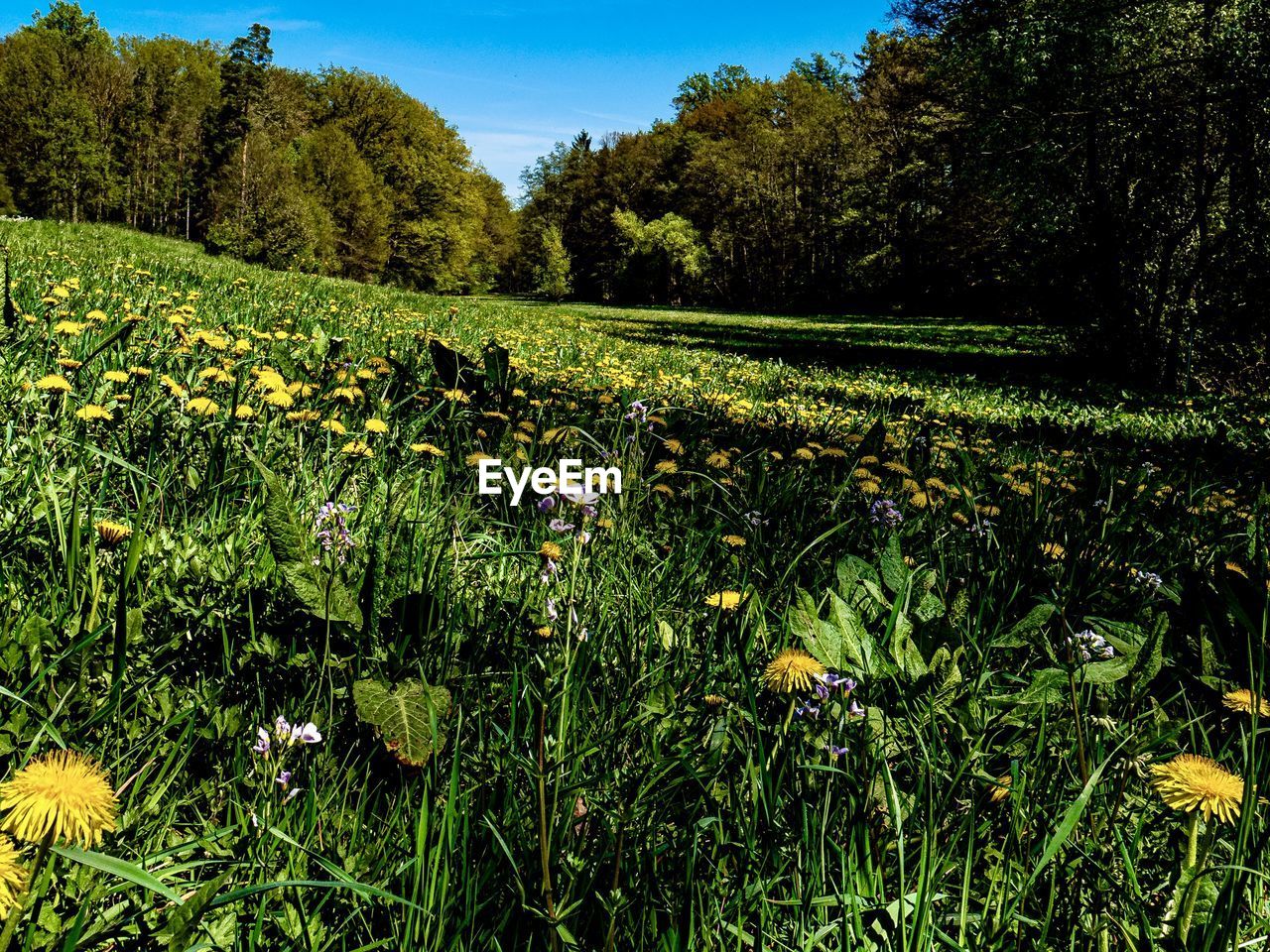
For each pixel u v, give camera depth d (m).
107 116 57.38
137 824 1.24
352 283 21.05
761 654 1.87
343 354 5.29
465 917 1.13
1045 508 3.56
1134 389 15.58
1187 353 16.11
